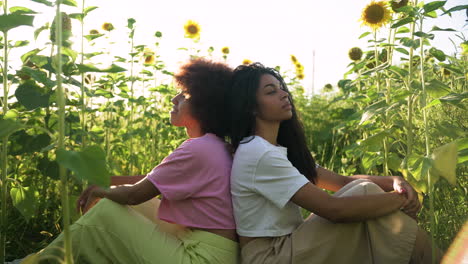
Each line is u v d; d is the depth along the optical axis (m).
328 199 1.87
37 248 2.75
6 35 2.36
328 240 1.91
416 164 1.95
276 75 2.14
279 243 1.94
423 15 2.24
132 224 1.95
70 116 2.79
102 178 1.36
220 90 2.16
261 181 1.92
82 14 2.74
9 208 2.87
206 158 2.01
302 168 2.31
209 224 2.00
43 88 2.51
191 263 1.92
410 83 2.48
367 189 1.96
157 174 1.99
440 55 2.36
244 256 1.98
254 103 2.05
